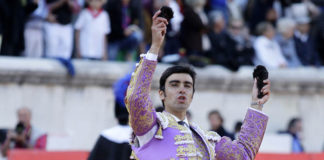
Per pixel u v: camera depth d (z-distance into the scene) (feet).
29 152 55.88
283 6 85.56
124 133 47.78
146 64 29.01
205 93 75.41
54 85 71.15
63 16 71.10
